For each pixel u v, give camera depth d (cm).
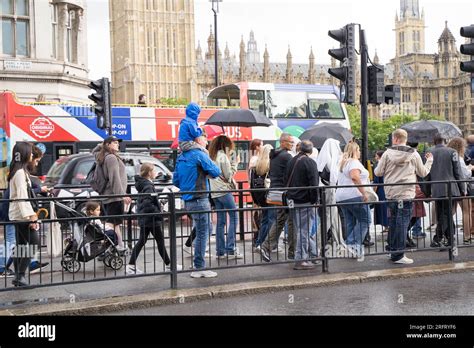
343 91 1430
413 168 1135
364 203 1087
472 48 1331
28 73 2814
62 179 1795
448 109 18650
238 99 2930
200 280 987
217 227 1030
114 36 13788
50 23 2930
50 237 922
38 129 2309
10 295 900
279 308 842
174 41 13100
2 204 963
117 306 841
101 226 953
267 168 1266
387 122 13812
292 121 2875
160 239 991
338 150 1288
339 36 1416
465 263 1119
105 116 1709
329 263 1123
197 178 1013
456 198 1156
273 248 1133
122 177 1155
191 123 1031
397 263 1114
